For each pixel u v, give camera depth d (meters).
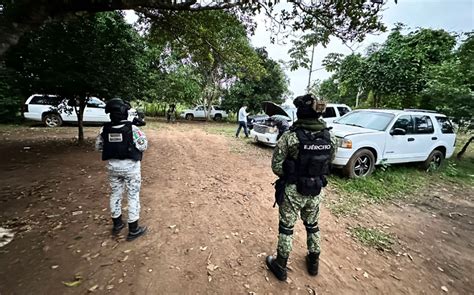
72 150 7.20
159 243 2.78
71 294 2.01
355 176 5.52
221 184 4.96
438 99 8.79
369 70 10.57
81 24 6.57
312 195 2.19
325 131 2.20
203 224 3.28
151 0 3.69
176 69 20.78
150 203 3.81
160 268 2.38
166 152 7.74
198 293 2.11
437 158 7.13
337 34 4.22
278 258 2.32
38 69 6.60
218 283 2.24
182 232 3.05
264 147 9.44
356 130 5.79
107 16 7.39
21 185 4.29
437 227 3.78
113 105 2.57
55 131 10.91
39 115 12.16
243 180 5.32
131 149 2.66
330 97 23.22
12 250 2.51
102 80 6.85
